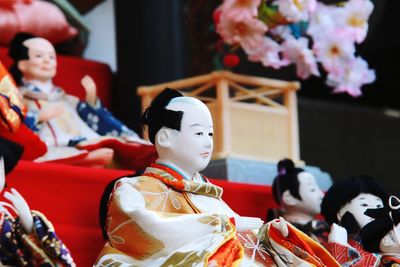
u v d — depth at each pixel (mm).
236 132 7125
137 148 6559
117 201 4812
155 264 4668
